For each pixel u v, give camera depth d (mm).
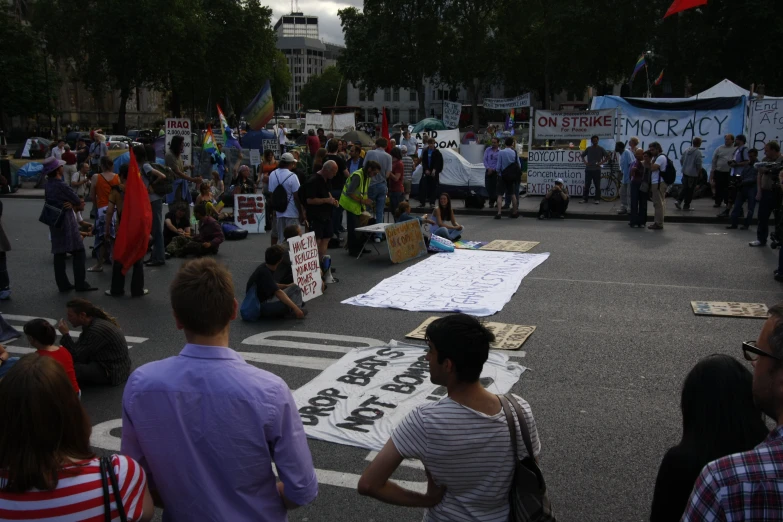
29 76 49594
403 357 6531
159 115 90125
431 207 18297
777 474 1632
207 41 56438
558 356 6621
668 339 7105
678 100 19422
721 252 11742
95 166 22594
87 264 11555
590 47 46938
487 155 17797
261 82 68188
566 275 10195
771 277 9828
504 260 11320
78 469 1979
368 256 12055
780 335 1843
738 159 15352
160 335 7605
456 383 2459
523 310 8305
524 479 2424
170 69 52250
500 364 6312
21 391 1920
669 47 38719
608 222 15820
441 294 9078
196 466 2180
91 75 52344
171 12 50156
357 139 26656
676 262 10977
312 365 6469
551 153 19781
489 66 63188
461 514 2453
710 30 37000
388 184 14883
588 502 4051
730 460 1683
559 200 16453
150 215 9266
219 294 2275
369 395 5633
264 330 7648
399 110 118125
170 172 11781
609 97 20172
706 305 8289
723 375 2422
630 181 15273
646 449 4711
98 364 5973
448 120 31031
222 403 2195
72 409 1999
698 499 1689
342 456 4645
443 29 62812
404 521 3912
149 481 2260
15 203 20656
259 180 18281
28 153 30750
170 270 11070
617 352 6723
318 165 12672
